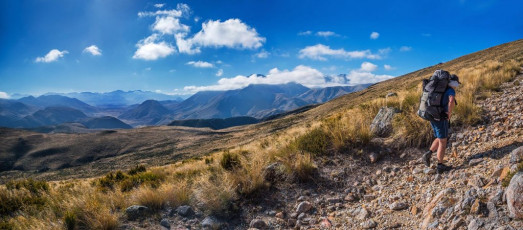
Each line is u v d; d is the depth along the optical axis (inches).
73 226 169.3
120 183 327.9
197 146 5487.2
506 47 2469.2
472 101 328.8
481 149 208.5
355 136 272.5
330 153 268.1
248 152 411.2
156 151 6003.9
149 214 191.5
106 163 5388.8
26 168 6382.9
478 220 126.0
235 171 242.4
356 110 430.6
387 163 236.8
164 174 395.9
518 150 165.5
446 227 134.9
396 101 377.1
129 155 6136.8
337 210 189.5
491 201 133.1
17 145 7593.5
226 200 201.0
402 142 254.8
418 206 167.5
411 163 225.8
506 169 152.7
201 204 201.8
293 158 261.3
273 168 246.5
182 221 184.4
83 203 195.8
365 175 227.9
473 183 162.4
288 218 188.5
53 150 7249.0
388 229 155.3
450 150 228.7
